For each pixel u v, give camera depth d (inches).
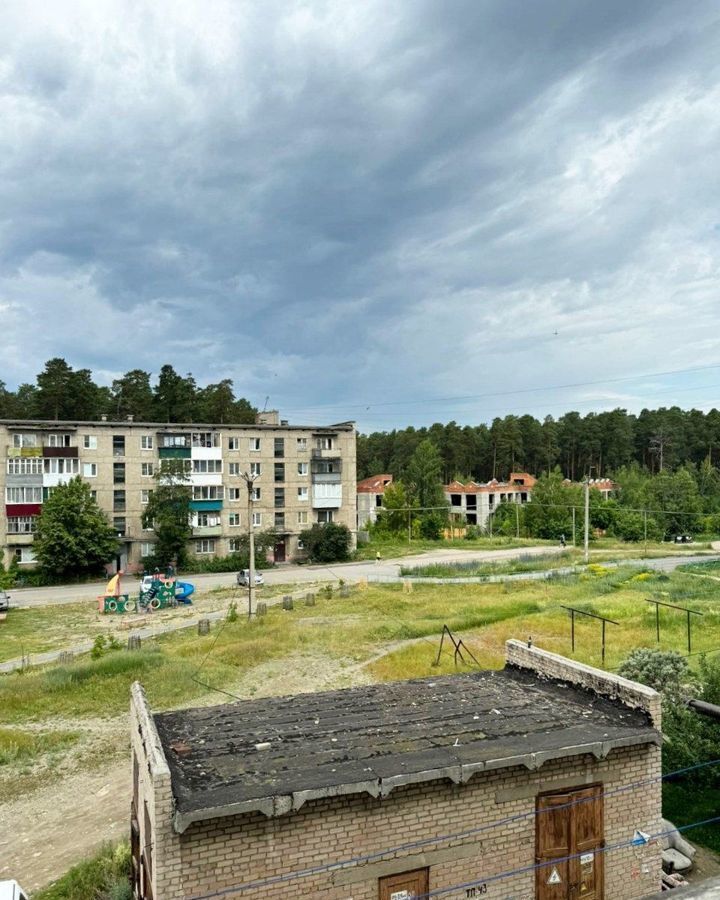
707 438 5078.7
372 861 332.5
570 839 377.7
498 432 4734.3
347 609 1576.0
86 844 558.3
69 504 2129.7
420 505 3368.6
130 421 2413.9
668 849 490.3
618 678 443.2
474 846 354.3
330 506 2625.5
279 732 402.0
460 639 1113.4
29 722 844.6
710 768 575.8
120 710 879.7
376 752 365.1
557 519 3299.7
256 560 2401.6
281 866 316.5
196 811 293.6
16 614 1678.2
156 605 1722.4
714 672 662.5
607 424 5142.7
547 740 379.9
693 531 3284.9
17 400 3599.9
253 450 2532.0
